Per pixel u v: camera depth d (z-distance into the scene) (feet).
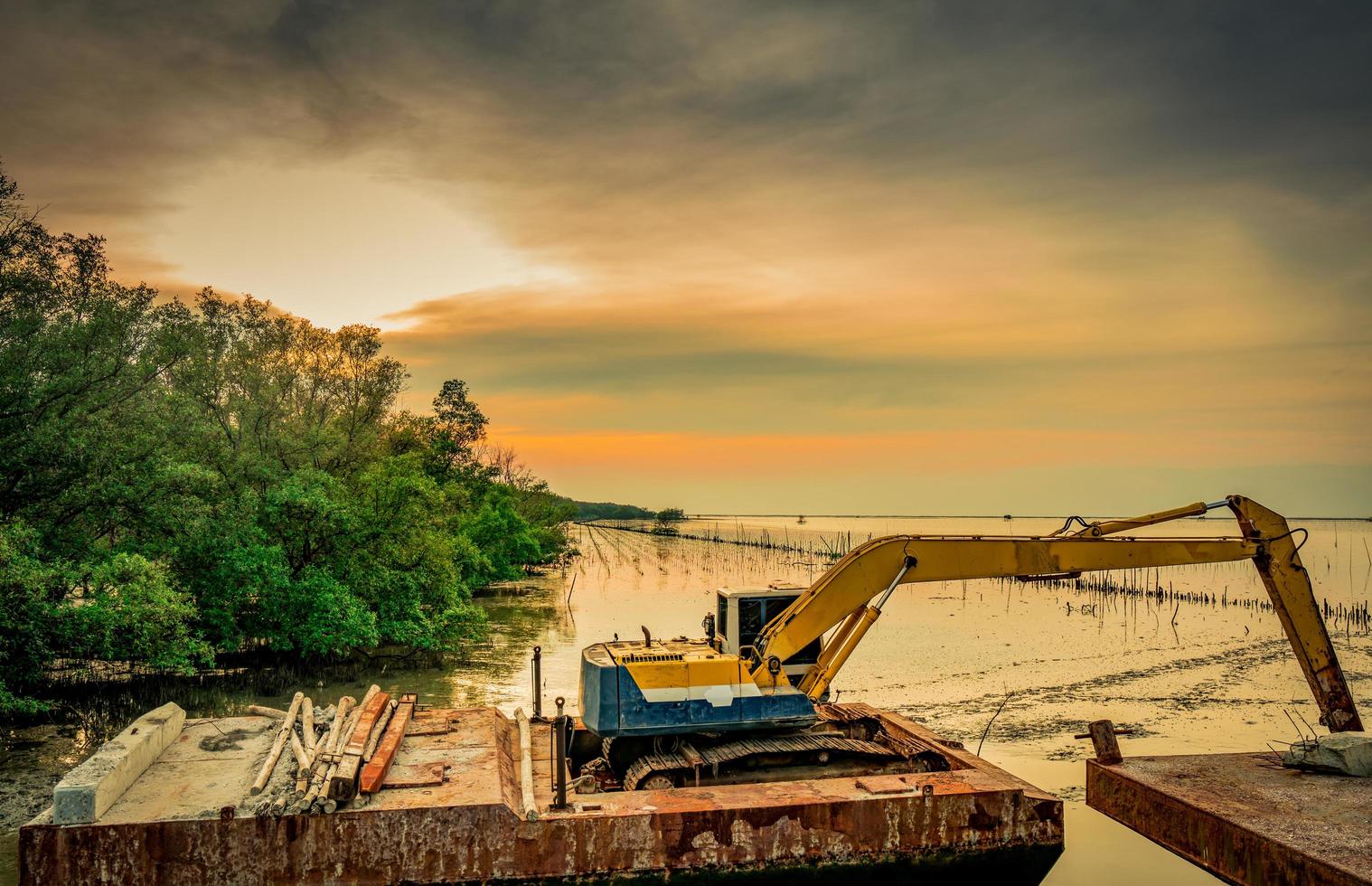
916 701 79.87
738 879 38.52
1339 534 652.07
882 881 40.06
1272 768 45.60
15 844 44.65
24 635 67.92
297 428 109.29
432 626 96.48
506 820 36.50
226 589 86.74
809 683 48.93
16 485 78.95
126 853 33.60
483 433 217.15
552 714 69.87
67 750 61.05
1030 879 41.45
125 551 82.99
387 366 122.11
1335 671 47.11
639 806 38.91
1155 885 42.01
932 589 178.60
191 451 95.76
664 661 46.29
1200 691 84.64
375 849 35.32
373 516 101.04
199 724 44.55
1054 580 49.21
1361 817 37.55
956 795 40.86
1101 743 47.09
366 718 43.93
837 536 469.57
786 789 41.65
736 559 272.31
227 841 34.27
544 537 222.89
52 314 81.15
